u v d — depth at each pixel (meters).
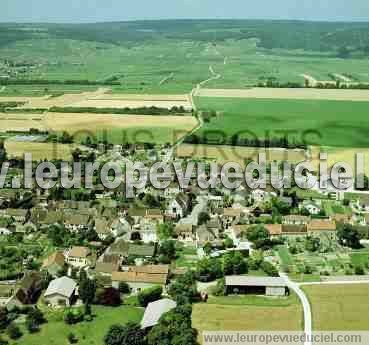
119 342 192.62
